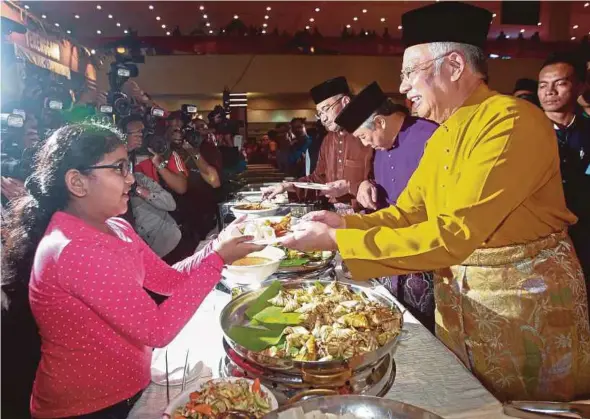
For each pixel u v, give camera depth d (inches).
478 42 49.5
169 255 114.1
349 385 38.6
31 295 41.6
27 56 210.7
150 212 104.9
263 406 35.0
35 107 109.2
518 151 44.0
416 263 44.4
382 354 39.3
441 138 53.0
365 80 447.2
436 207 54.5
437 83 50.5
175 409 35.3
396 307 49.2
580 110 110.7
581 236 95.2
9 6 205.9
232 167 197.9
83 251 38.6
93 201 42.3
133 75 121.6
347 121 89.5
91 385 42.3
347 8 425.4
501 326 50.4
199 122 172.1
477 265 51.1
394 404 31.4
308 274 67.4
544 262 49.3
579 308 50.9
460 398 40.2
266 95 452.8
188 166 134.2
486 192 43.8
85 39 394.9
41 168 42.5
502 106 46.6
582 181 97.0
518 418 36.8
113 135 43.1
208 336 53.1
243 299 52.1
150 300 40.6
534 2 393.1
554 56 102.0
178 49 420.2
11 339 51.4
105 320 40.2
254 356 39.2
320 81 446.3
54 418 42.5
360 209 114.5
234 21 431.8
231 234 53.9
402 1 409.7
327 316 46.7
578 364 51.3
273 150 387.5
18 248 47.4
